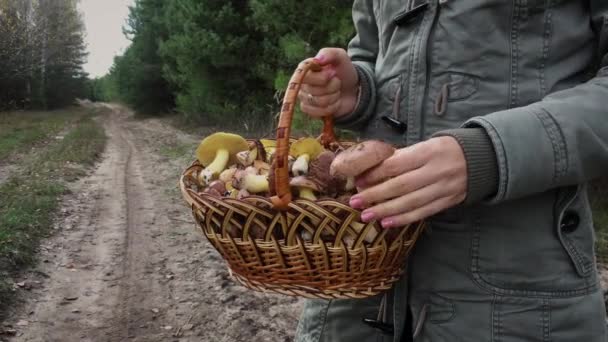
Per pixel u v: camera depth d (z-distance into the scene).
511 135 0.89
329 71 1.24
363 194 0.88
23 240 5.26
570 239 1.07
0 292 4.11
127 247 5.69
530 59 1.05
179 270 5.00
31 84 35.34
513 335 1.08
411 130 1.17
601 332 1.11
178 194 8.45
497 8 1.05
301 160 1.12
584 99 0.95
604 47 1.05
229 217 1.02
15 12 32.50
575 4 1.06
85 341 3.74
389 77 1.24
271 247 1.00
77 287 4.61
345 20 8.16
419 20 1.17
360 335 1.35
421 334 1.20
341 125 1.38
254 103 16.23
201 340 3.75
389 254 1.01
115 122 29.81
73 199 7.84
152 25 29.19
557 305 1.07
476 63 1.08
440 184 0.86
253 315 4.00
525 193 0.91
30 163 11.10
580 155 0.91
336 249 0.97
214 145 1.33
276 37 12.97
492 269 1.09
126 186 9.24
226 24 15.20
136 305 4.28
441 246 1.14
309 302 1.49
